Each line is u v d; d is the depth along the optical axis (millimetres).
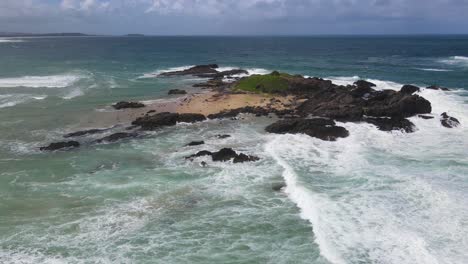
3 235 17203
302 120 32250
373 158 25828
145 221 18312
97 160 26219
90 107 41188
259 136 31062
